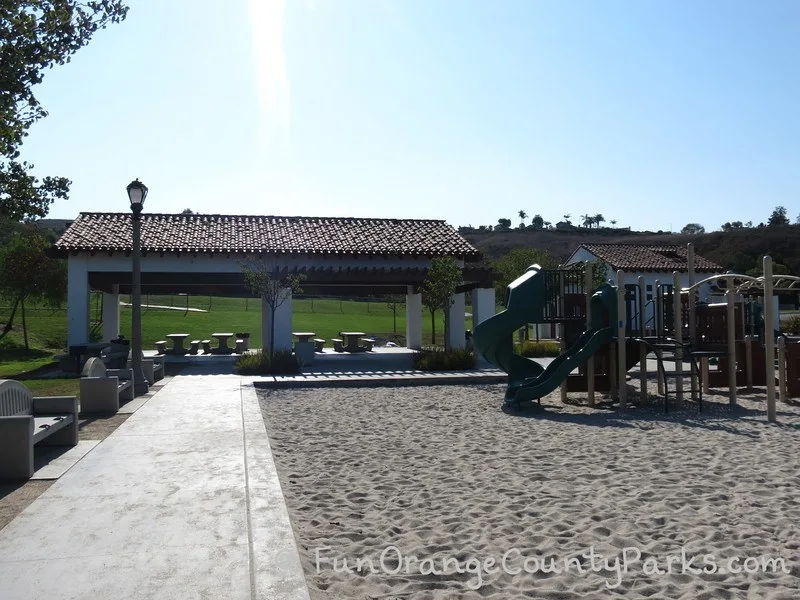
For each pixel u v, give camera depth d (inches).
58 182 496.7
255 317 1738.4
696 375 438.9
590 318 487.8
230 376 634.8
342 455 302.4
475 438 344.2
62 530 183.6
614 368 493.7
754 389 543.2
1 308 1583.4
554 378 453.4
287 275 777.6
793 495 228.1
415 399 499.8
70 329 818.8
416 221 1082.7
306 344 792.9
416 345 1080.2
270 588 144.1
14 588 144.5
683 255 1467.8
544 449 313.4
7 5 299.9
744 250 3745.1
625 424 386.6
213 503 210.1
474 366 708.7
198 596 140.1
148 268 840.9
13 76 309.6
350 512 213.0
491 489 239.6
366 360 853.2
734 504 218.4
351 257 900.0
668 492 233.5
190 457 277.1
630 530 192.4
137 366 496.1
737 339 542.3
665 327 521.3
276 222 1010.1
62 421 287.0
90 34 331.9
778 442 325.4
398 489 242.5
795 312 1550.2
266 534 179.6
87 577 150.4
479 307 872.9
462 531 193.3
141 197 502.9
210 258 858.1
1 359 959.0
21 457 240.8
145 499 214.5
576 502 221.5
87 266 827.4
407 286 1094.4
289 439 342.3
